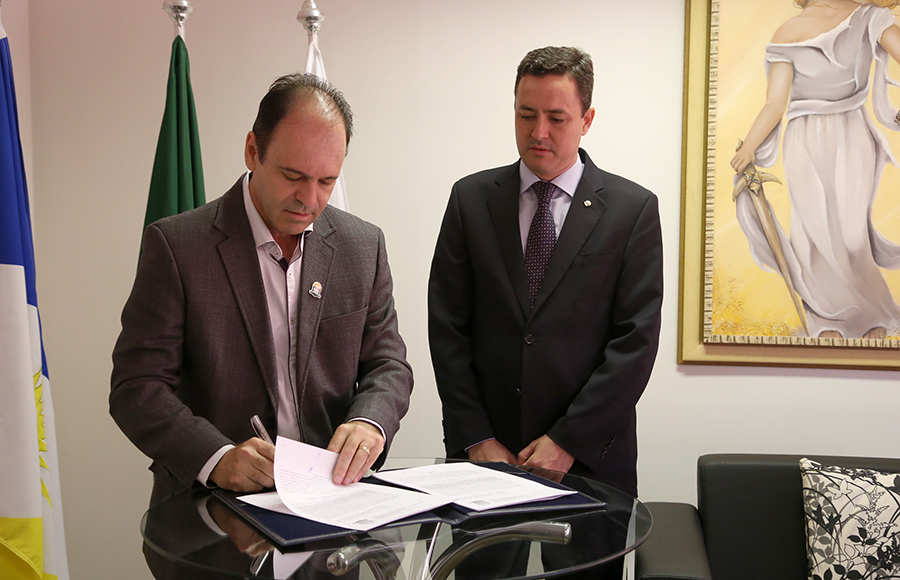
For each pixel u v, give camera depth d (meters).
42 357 2.14
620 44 2.80
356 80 2.89
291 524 1.10
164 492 1.52
